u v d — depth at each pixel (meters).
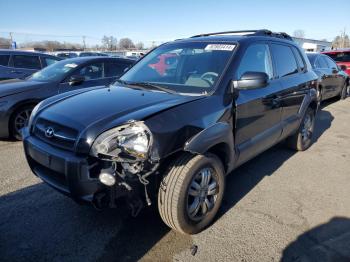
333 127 6.95
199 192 2.74
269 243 2.75
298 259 2.56
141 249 2.64
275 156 4.93
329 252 2.64
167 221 2.67
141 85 3.33
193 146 2.52
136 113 2.43
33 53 8.48
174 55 3.65
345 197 3.62
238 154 3.22
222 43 3.53
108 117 2.45
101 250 2.63
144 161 2.27
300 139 4.98
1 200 3.39
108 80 6.42
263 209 3.31
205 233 2.87
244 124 3.26
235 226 2.99
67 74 5.91
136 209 2.44
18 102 5.30
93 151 2.31
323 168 4.48
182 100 2.75
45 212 3.16
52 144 2.58
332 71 9.38
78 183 2.35
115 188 2.30
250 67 3.47
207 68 3.25
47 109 2.88
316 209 3.34
